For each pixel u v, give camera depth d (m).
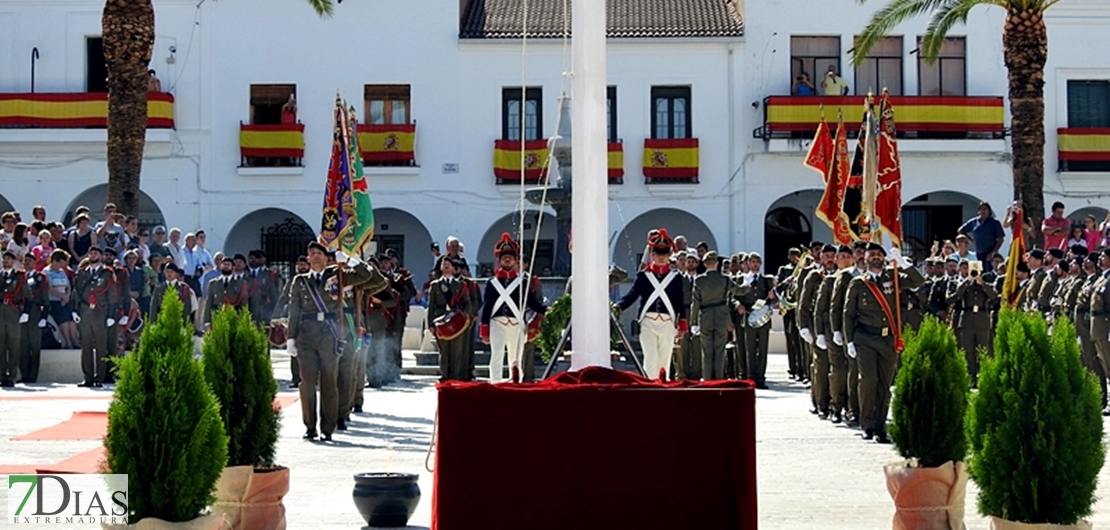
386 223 38.50
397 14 37.47
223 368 8.66
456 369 19.98
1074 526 7.63
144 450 7.10
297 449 14.37
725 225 37.50
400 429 16.25
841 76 37.44
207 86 37.34
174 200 37.28
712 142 37.47
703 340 20.09
